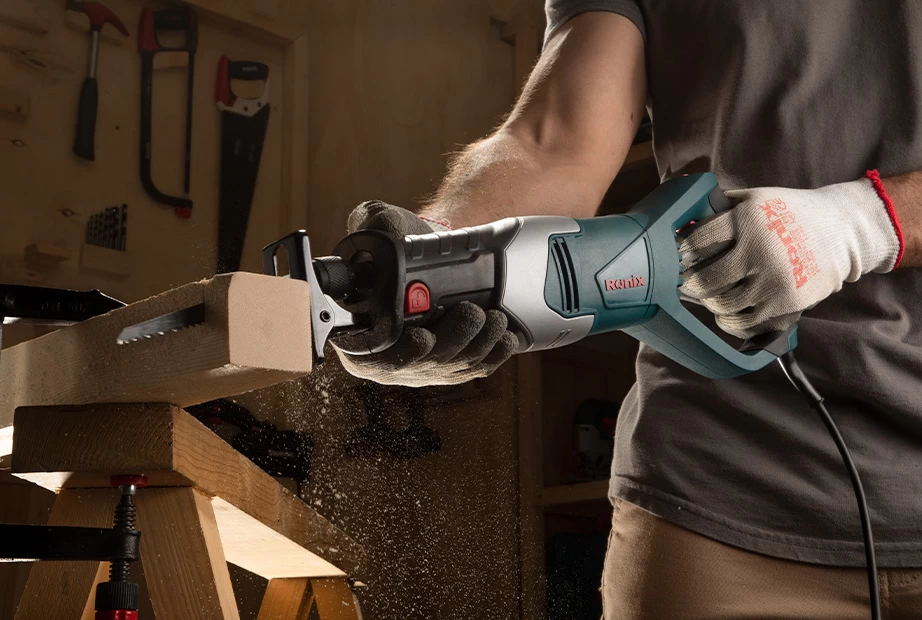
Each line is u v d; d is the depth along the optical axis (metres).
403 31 2.33
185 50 2.05
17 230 1.83
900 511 0.85
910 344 0.89
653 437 0.94
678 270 0.77
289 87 2.18
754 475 0.89
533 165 0.86
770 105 0.95
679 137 1.02
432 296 0.60
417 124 2.32
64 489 0.69
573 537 2.00
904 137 0.91
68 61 1.94
